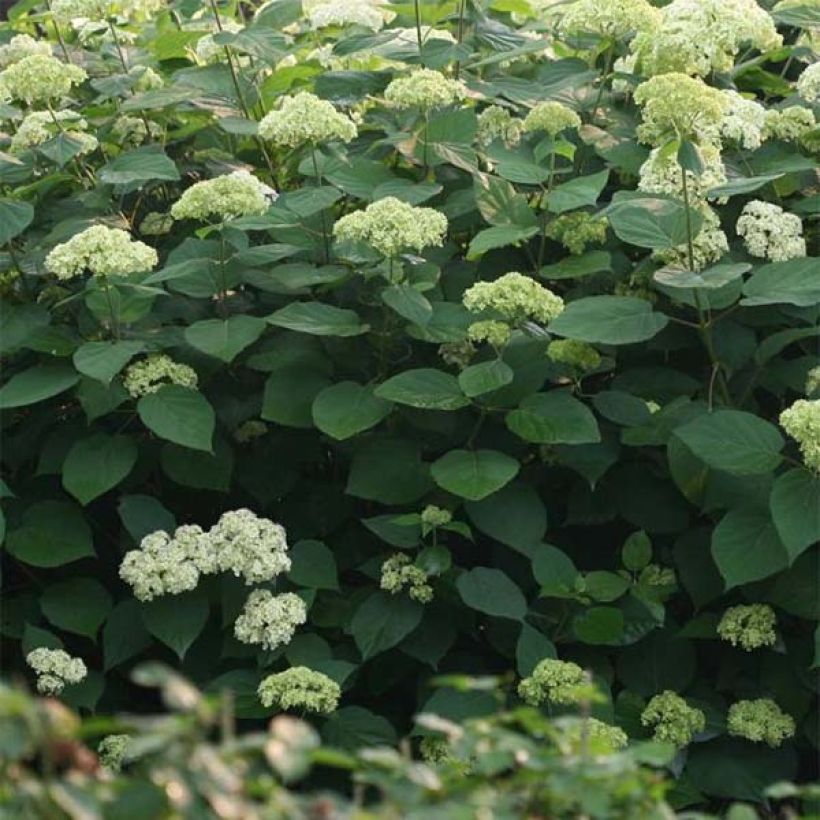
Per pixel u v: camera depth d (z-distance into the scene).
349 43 8.09
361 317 7.24
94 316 7.00
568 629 6.65
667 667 6.75
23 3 9.41
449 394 6.62
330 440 7.16
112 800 2.89
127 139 8.27
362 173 7.57
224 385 7.27
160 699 6.92
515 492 6.75
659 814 3.31
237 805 2.87
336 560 7.11
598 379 7.43
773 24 7.94
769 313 7.23
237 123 7.88
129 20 10.27
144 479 7.12
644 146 7.77
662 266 7.18
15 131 8.67
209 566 6.39
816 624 6.74
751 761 6.50
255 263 7.04
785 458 6.35
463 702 6.23
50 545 6.71
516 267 7.64
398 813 3.14
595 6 7.77
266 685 5.98
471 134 7.66
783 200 7.95
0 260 7.34
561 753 3.45
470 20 8.85
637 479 7.09
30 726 2.84
